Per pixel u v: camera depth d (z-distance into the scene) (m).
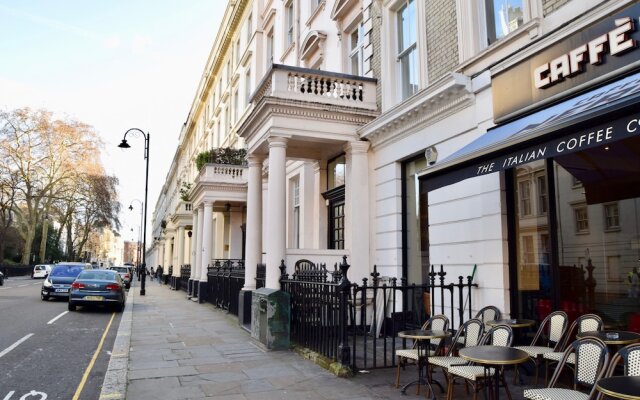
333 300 7.14
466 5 8.36
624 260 5.97
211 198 21.45
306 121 10.84
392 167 10.41
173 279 34.19
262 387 6.13
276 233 10.48
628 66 5.34
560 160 6.79
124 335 10.62
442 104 8.65
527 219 7.23
